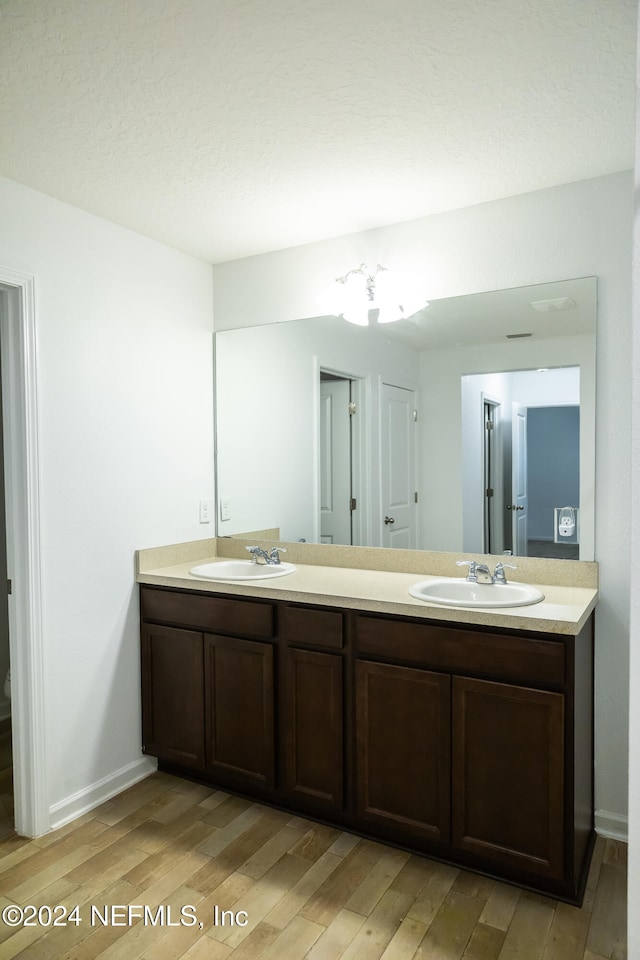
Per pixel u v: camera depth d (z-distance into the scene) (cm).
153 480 282
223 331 314
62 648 240
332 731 226
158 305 284
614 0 137
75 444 244
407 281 264
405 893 195
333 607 225
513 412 243
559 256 234
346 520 283
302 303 291
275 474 300
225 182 227
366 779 219
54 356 236
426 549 265
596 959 168
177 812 244
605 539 227
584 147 204
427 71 163
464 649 200
